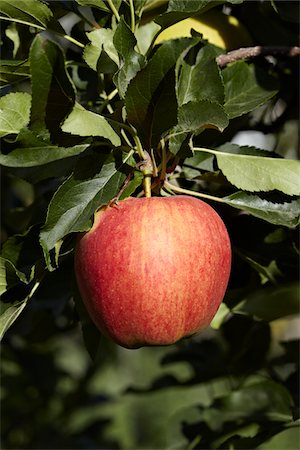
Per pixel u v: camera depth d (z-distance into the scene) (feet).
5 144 1.99
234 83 2.19
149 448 5.96
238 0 2.03
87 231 1.92
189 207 1.92
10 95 1.98
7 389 3.80
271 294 2.31
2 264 1.95
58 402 3.98
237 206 2.04
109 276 1.89
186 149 1.93
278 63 2.49
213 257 1.91
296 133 2.77
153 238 1.87
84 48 1.99
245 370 2.70
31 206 2.56
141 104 1.89
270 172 2.02
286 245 2.26
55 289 2.36
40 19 2.05
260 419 2.35
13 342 3.72
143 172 1.96
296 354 2.71
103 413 5.92
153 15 2.21
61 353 4.43
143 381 6.35
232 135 2.37
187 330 1.93
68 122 1.84
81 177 1.92
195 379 2.76
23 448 3.89
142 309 1.89
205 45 2.04
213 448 2.40
